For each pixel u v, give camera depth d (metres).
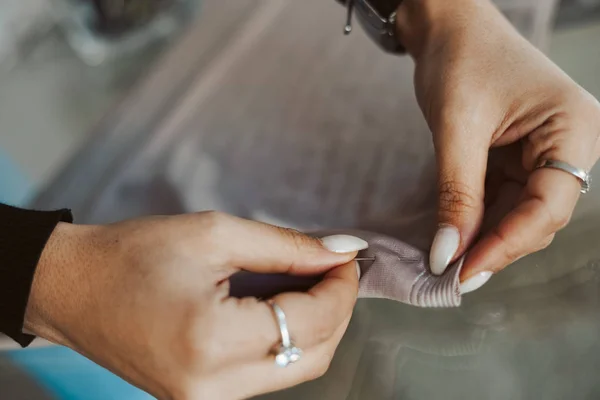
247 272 0.33
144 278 0.31
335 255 0.33
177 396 0.31
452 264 0.34
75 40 0.57
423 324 0.36
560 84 0.34
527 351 0.35
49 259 0.32
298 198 0.42
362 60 0.47
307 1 0.51
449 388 0.34
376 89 0.46
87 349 0.32
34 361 0.39
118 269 0.31
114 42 0.57
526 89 0.35
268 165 0.44
